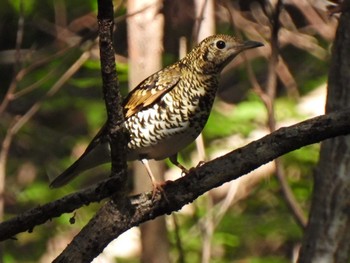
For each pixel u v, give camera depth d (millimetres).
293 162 14352
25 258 15398
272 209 14977
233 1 15359
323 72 16406
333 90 9516
